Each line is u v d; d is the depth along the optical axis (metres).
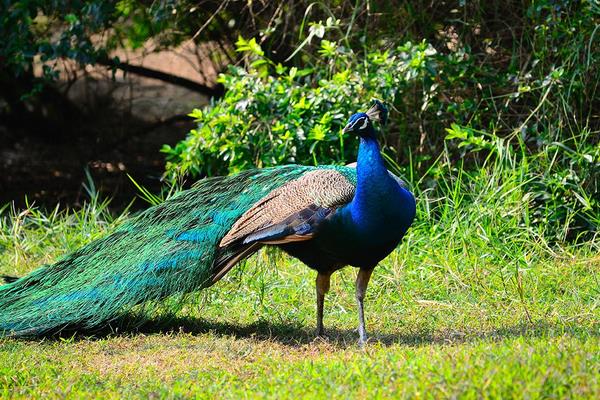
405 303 10.48
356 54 13.63
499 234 11.77
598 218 12.22
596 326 9.10
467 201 12.34
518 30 13.57
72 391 7.53
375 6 13.75
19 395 7.48
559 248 11.80
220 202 9.38
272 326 9.73
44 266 9.64
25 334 9.13
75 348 8.95
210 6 15.81
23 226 13.73
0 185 18.44
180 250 9.17
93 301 9.07
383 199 8.30
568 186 12.30
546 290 10.66
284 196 8.80
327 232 8.55
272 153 12.95
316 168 9.37
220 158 13.61
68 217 13.75
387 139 13.80
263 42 15.43
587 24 12.79
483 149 13.39
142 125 20.97
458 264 11.29
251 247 8.95
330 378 7.14
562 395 6.16
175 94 22.55
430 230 12.02
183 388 7.43
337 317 10.16
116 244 9.55
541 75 12.95
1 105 21.02
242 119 13.21
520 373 6.49
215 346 8.92
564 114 12.76
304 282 11.30
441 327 9.49
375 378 6.95
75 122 20.94
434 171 12.66
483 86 13.45
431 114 13.52
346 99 12.99
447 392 6.26
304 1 14.29
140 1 15.91
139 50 21.03
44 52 15.20
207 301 10.40
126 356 8.66
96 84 21.72
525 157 12.34
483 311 9.99
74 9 15.16
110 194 17.91
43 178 18.83
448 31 13.91
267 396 6.84
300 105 12.91
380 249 8.60
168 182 14.44
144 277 9.10
